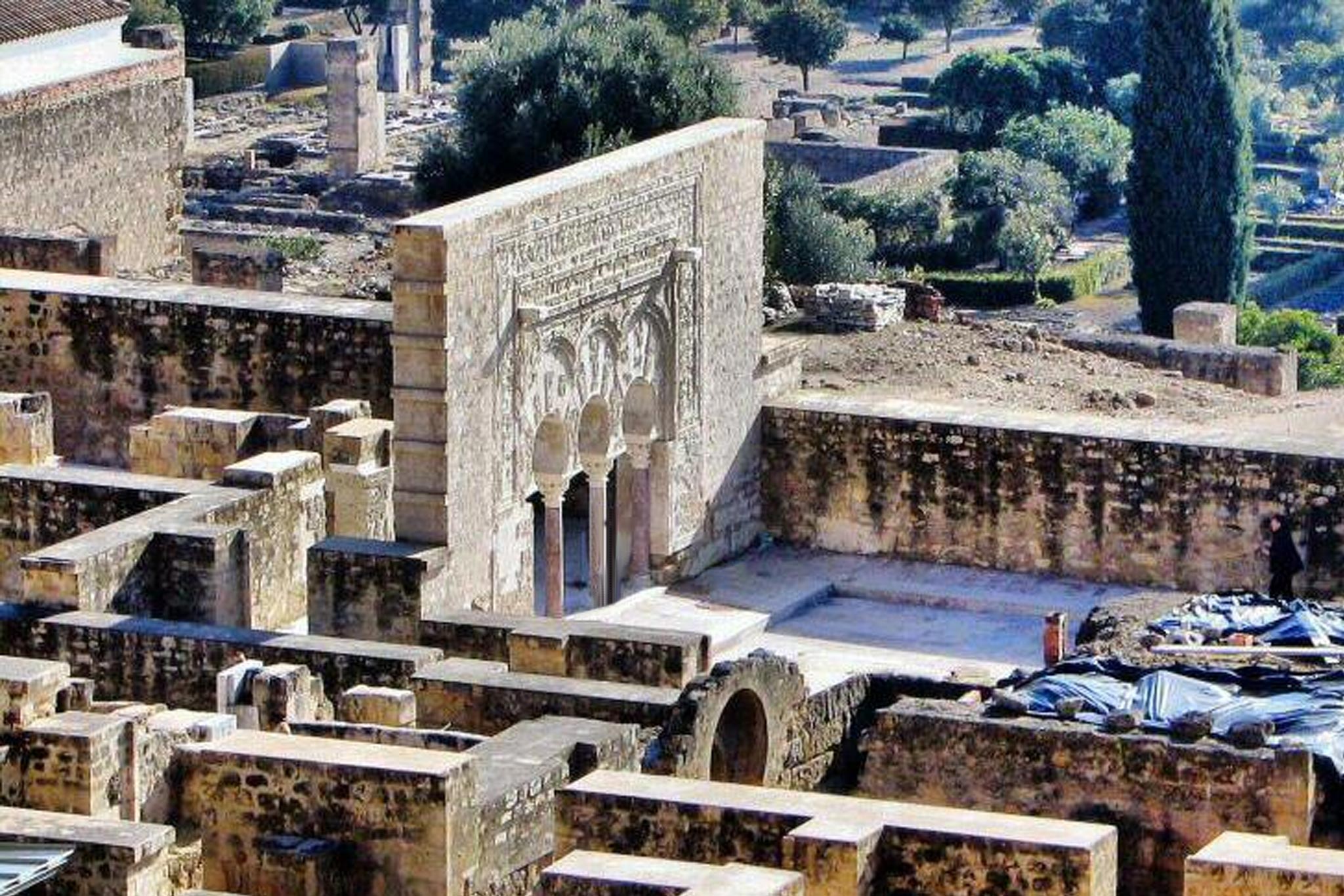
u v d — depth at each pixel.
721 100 141.75
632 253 89.50
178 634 76.25
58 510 84.88
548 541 88.31
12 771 62.78
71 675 73.56
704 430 93.12
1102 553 92.38
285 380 95.00
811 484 95.38
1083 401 102.50
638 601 90.62
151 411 96.56
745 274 94.75
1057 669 71.62
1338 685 69.81
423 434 83.12
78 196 129.88
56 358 97.06
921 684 72.44
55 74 130.00
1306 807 63.06
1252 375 110.06
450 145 141.25
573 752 65.00
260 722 70.06
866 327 106.62
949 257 175.62
